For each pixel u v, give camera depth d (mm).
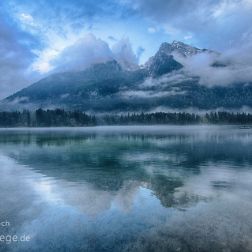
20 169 32062
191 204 17844
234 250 11883
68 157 42438
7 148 56375
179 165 34250
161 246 12328
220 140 73125
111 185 23781
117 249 12211
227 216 15430
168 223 14656
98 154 46219
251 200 18453
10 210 17172
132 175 28234
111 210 17047
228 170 30469
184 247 12172
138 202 18625
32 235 13633
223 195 19906
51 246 12586
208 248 12055
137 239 13008
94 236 13422
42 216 16094
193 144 62406
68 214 16422
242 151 47688
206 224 14391
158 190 21797
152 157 41906
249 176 26984
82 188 22734
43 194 20859
